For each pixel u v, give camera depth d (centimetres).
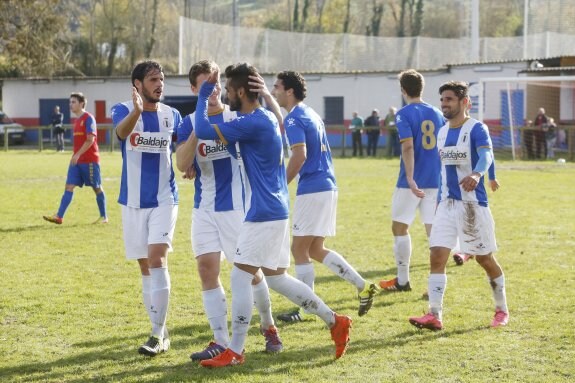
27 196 3030
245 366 1002
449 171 1184
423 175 1434
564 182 3578
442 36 8656
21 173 4081
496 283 1189
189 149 1002
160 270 1056
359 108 6812
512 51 6675
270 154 971
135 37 9188
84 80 7506
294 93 1219
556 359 1020
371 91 6775
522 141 5309
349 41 7162
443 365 998
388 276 1585
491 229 1181
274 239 979
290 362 1019
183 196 3056
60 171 4200
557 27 6462
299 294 1018
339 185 3456
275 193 978
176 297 1382
